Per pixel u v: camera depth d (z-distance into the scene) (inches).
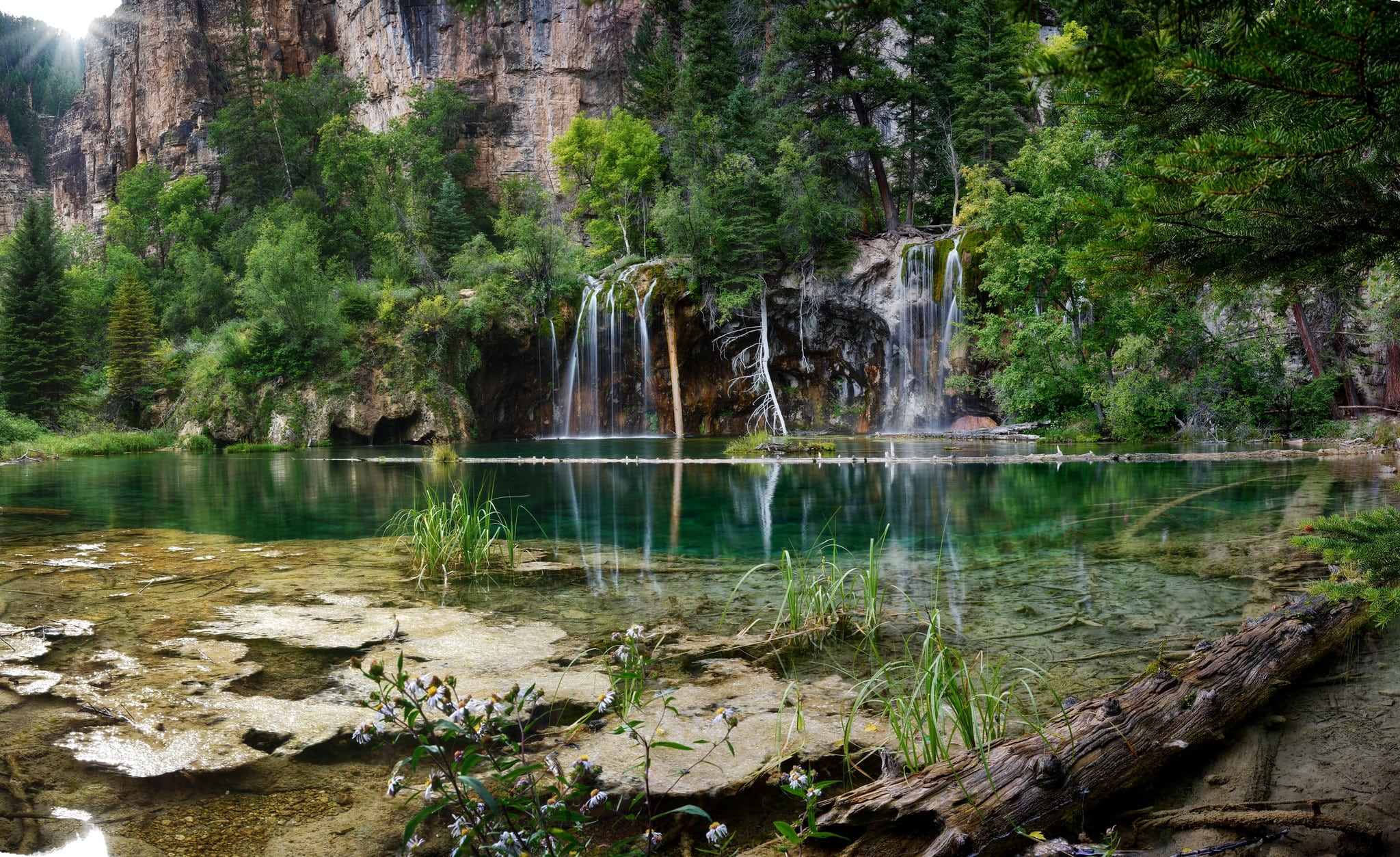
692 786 137.3
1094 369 1146.7
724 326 1718.8
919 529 426.0
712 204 1642.5
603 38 3029.0
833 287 1632.6
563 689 184.7
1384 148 107.0
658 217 1710.1
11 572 327.3
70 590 293.4
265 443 1482.5
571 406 1765.5
